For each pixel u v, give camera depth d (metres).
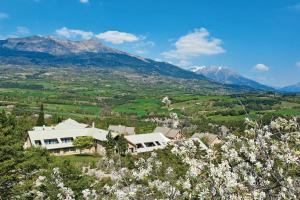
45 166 29.67
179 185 10.91
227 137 11.43
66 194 20.11
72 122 96.50
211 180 9.87
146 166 14.41
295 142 11.00
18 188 25.66
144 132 97.56
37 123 98.81
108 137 66.69
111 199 13.38
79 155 74.75
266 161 10.46
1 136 28.66
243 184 10.18
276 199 10.01
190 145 11.02
